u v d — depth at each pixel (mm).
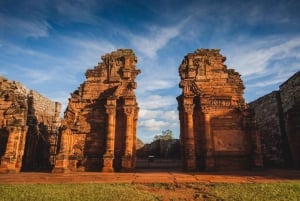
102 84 24969
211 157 21500
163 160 39969
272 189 11062
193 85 23641
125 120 23188
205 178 15352
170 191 11641
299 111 25391
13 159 22219
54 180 15328
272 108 31766
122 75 25141
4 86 26422
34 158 28156
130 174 18156
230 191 10992
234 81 24297
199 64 24922
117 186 12367
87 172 20953
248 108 23344
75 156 22328
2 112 24938
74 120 23703
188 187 12547
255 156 21609
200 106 23031
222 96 23578
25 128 24266
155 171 21812
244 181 14031
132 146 22641
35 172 22000
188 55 25328
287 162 28328
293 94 27641
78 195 9914
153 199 9586
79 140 23375
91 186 12234
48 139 33938
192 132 22172
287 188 11281
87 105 24406
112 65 25469
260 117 34969
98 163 22578
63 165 20984
